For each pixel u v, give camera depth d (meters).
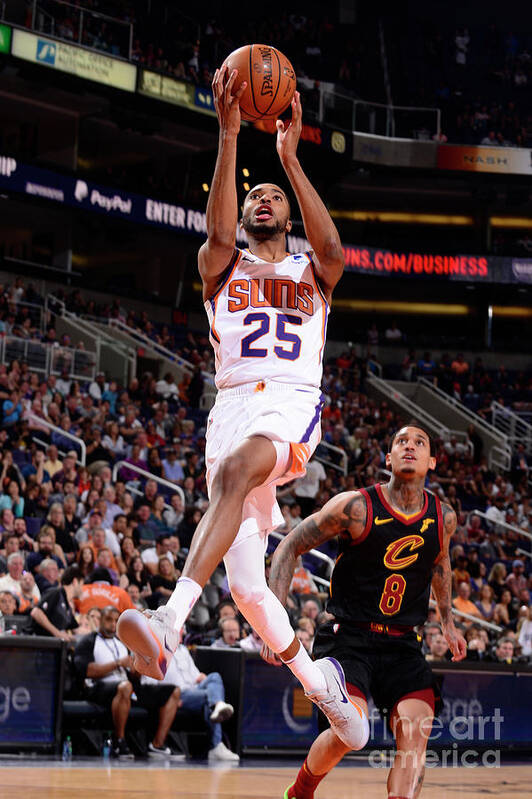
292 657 4.06
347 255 27.38
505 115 30.84
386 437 22.61
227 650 9.18
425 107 30.36
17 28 20.08
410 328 31.23
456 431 25.20
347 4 31.80
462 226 30.80
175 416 18.73
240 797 5.46
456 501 19.34
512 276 28.31
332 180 26.73
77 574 10.41
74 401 16.75
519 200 29.52
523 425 26.39
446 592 4.67
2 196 21.41
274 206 4.21
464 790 6.46
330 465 19.06
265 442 3.79
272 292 4.11
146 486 14.23
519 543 20.14
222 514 3.60
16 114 24.66
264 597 4.00
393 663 4.39
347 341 28.64
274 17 30.53
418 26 32.47
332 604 4.43
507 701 9.95
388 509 4.35
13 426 14.94
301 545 4.43
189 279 27.97
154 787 6.00
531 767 8.80
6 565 10.33
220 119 3.99
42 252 25.83
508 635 11.84
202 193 26.78
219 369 4.13
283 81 4.04
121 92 21.70
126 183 23.52
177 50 24.97
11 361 17.72
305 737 9.24
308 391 4.04
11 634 8.36
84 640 8.91
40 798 5.10
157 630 3.25
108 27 22.28
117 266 27.42
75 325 21.31
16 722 8.13
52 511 11.70
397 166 26.95
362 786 6.71
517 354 29.55
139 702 8.98
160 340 23.53
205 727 9.17
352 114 26.55
